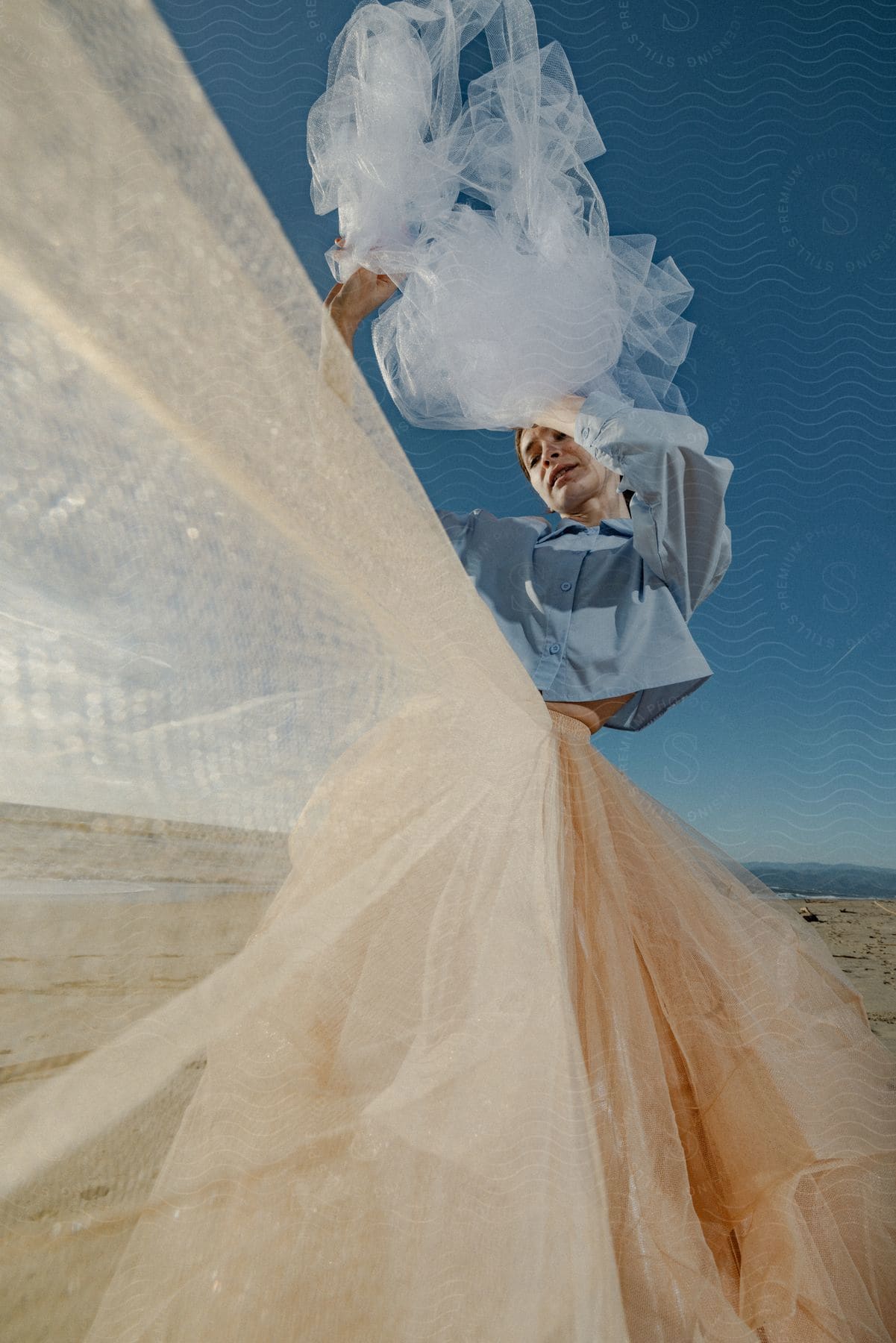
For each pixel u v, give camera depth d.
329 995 0.90
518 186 1.47
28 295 0.71
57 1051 0.70
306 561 0.95
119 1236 0.72
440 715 1.13
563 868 1.21
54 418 0.74
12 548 0.73
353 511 1.01
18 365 0.72
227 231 0.82
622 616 1.51
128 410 0.77
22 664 0.73
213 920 0.81
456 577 1.19
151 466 0.79
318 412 0.95
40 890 0.72
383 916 0.96
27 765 0.73
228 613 0.86
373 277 1.44
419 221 1.46
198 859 0.81
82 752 0.75
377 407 1.09
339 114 1.39
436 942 0.98
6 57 0.67
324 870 0.94
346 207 1.41
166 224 0.76
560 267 1.50
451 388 1.55
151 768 0.79
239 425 0.85
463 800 1.10
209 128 0.79
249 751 0.87
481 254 1.48
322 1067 0.87
